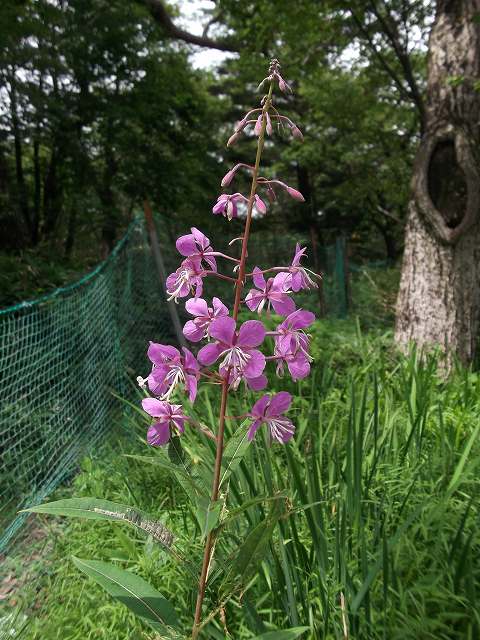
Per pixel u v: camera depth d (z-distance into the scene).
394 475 2.83
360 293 11.69
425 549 2.40
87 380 4.34
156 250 5.16
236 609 2.25
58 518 3.42
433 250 5.83
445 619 2.07
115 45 10.09
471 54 5.83
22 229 9.45
